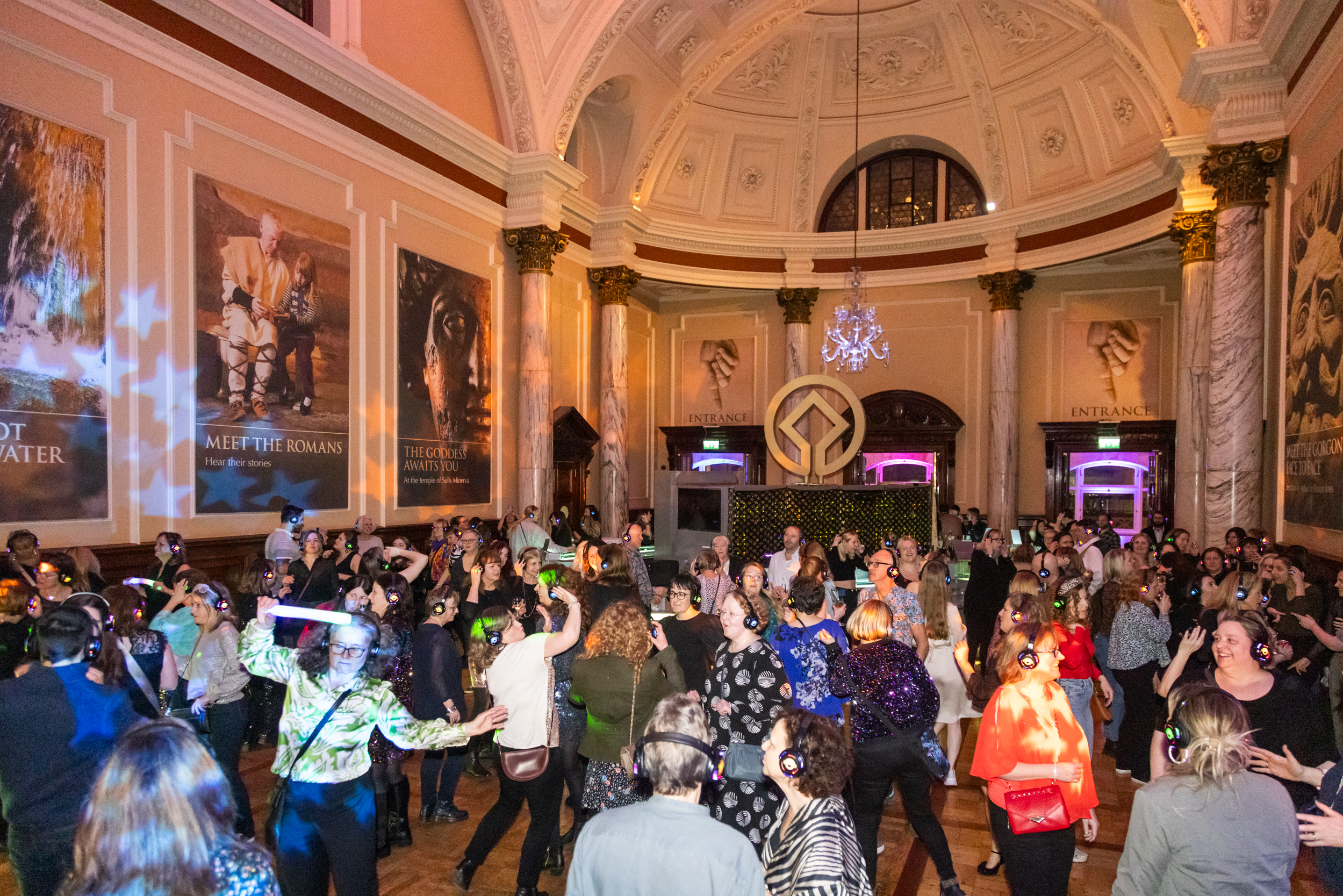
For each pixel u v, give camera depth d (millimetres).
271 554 8195
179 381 7941
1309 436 7746
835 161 17844
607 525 15914
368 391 10375
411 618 4844
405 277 11023
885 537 10391
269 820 2865
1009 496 16344
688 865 1954
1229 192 9281
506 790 3799
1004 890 4121
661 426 19641
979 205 17297
